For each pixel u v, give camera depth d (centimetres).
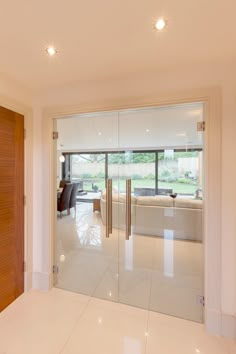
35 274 214
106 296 204
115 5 103
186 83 166
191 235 239
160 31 122
